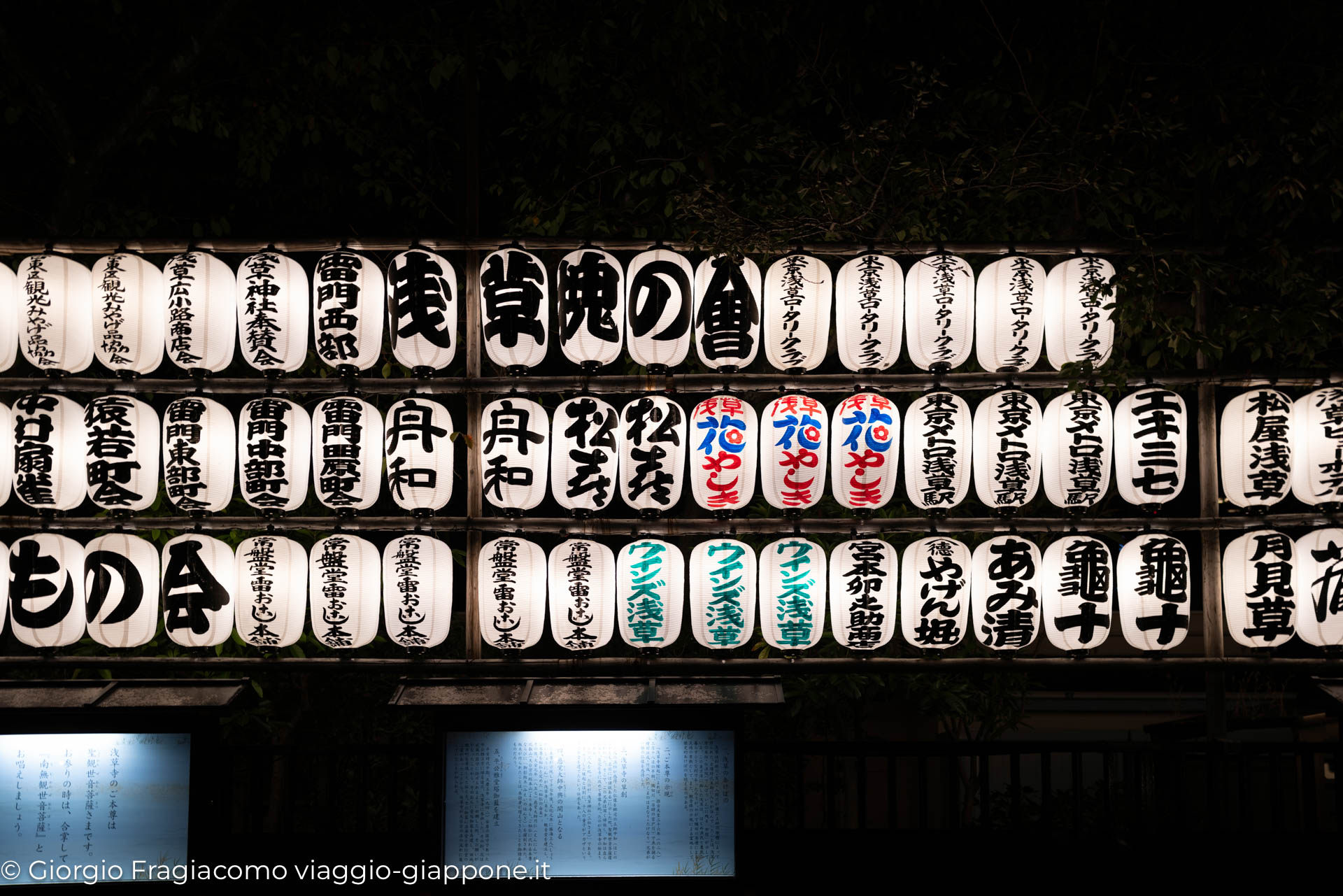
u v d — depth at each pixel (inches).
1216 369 292.2
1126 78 357.1
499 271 289.4
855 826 538.6
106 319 284.0
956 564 286.7
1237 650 513.0
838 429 282.7
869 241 292.0
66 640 287.6
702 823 280.5
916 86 345.4
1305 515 288.4
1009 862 306.2
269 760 429.4
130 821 277.4
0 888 272.7
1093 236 394.0
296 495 285.0
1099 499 288.7
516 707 277.7
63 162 382.6
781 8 382.0
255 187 427.2
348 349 285.1
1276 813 303.9
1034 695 579.8
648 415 283.3
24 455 283.7
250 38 381.4
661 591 284.5
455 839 279.3
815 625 286.2
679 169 368.5
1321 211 371.6
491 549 287.0
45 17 394.3
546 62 370.0
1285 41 359.3
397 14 388.8
